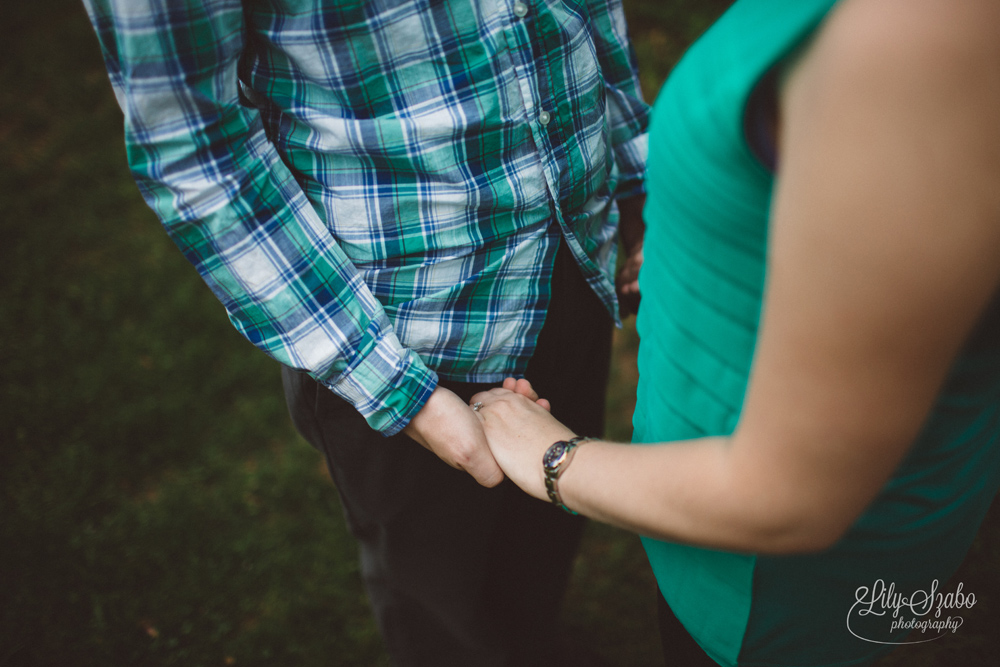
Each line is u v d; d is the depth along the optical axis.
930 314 0.43
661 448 0.66
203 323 2.71
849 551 0.70
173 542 2.13
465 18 0.85
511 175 0.96
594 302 1.22
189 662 1.90
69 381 2.56
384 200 0.94
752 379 0.52
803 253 0.44
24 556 2.12
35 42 4.02
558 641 1.75
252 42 0.90
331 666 1.86
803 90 0.44
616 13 1.20
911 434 0.48
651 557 0.92
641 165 1.29
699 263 0.59
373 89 0.88
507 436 0.89
